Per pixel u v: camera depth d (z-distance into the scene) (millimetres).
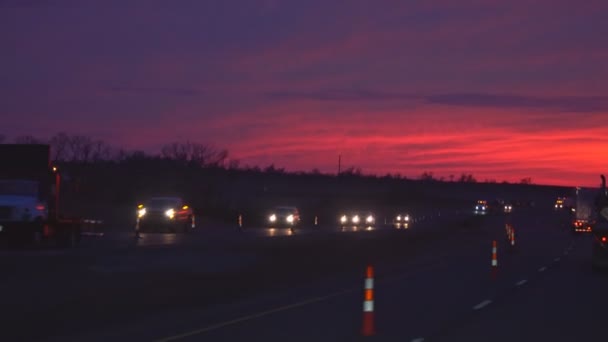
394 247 47406
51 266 21547
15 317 18109
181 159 136500
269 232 67812
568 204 106938
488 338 18531
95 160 117188
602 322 21266
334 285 31672
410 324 20594
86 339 17906
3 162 42625
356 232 43156
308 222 103938
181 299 24656
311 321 20859
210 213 94375
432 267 41156
